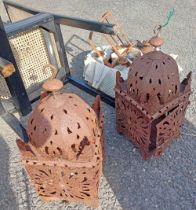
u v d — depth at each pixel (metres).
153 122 2.15
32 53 2.83
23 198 2.12
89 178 1.73
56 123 1.56
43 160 1.68
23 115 2.83
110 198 2.09
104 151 2.28
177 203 2.03
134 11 4.84
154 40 1.98
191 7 4.84
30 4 5.44
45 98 1.70
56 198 2.02
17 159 2.40
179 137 2.48
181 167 2.25
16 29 2.50
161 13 4.72
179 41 3.92
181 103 2.09
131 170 2.26
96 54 3.02
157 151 2.24
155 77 1.87
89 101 3.01
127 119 2.25
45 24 2.68
